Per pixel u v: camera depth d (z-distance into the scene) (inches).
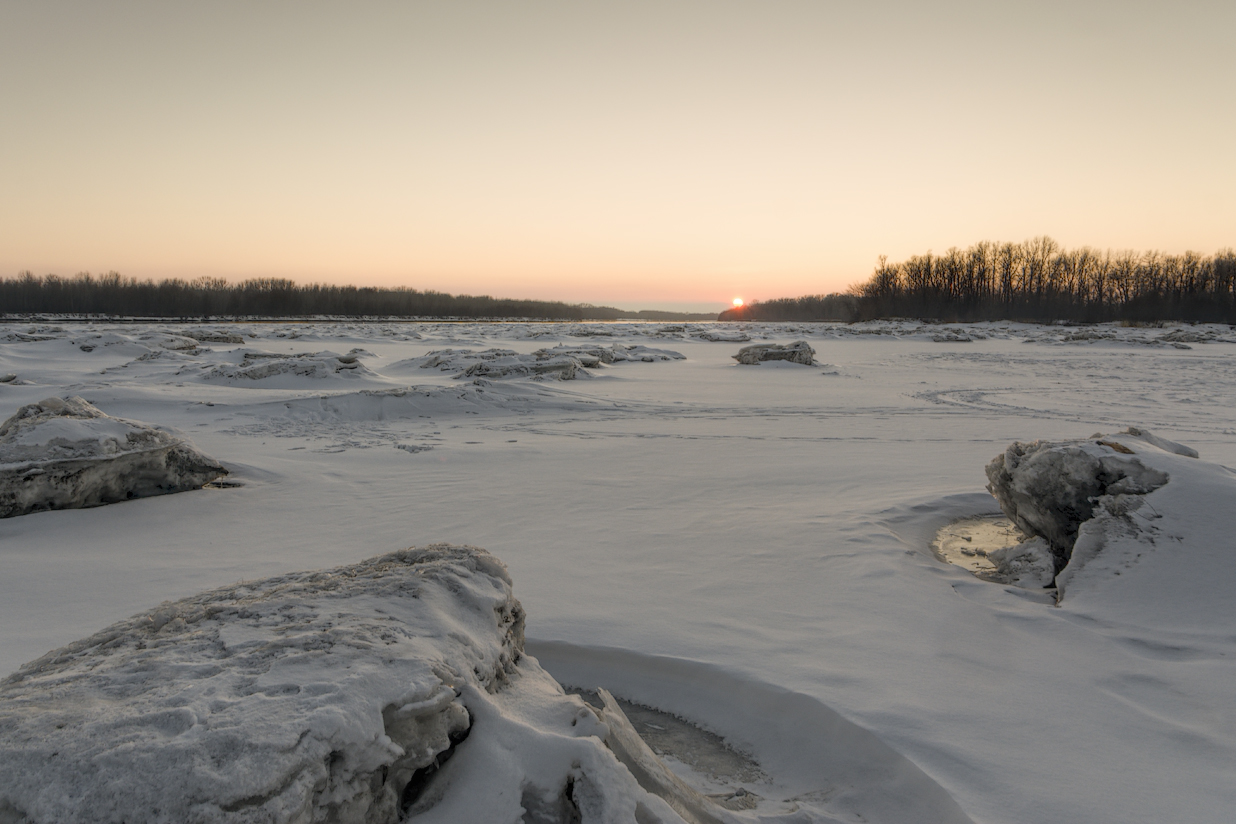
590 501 313.4
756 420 613.3
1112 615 180.5
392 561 133.2
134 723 74.3
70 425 310.7
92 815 63.8
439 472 380.5
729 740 133.7
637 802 85.0
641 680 154.4
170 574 218.5
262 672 86.0
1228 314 3004.4
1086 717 132.3
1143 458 228.5
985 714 132.5
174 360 1018.1
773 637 167.3
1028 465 244.5
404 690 84.7
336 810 74.5
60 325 2150.6
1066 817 103.7
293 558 235.1
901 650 160.6
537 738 89.7
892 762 119.2
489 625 114.7
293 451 437.4
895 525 273.7
